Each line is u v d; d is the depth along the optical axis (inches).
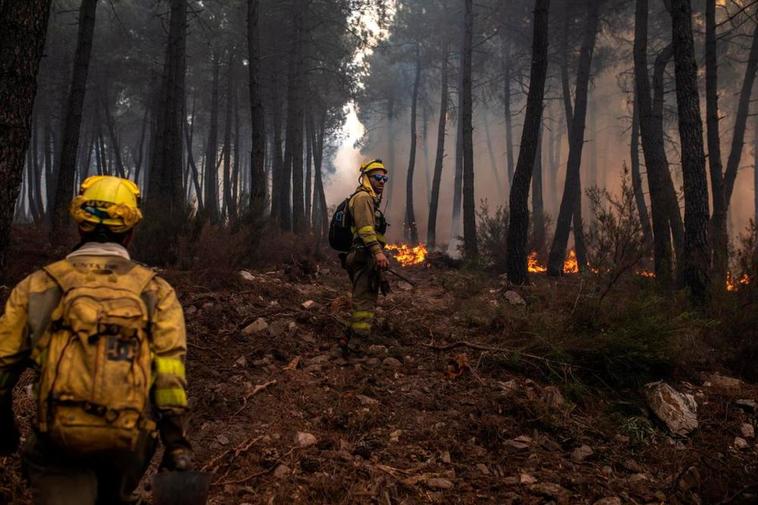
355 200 225.1
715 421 203.2
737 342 262.1
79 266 88.1
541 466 166.6
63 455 82.8
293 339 241.0
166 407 84.7
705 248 322.3
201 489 82.8
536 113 409.1
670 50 523.5
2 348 83.7
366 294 229.3
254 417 177.5
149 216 368.8
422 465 160.1
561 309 267.1
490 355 233.3
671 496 157.3
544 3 404.2
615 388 220.5
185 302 260.5
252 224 409.4
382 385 206.1
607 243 300.0
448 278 388.5
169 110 578.9
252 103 483.5
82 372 78.7
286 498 141.8
